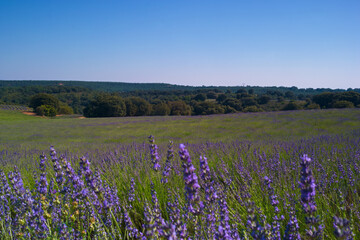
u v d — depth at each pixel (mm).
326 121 25875
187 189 2172
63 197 3355
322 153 6848
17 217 3141
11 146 15828
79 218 3029
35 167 6801
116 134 25984
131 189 4238
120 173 5734
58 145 15664
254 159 6754
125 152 8625
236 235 2381
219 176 5359
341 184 4527
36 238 2684
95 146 13617
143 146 9930
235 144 9656
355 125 22484
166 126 30250
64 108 99438
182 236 2039
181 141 16078
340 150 7223
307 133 19172
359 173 4898
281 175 5035
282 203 3807
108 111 76938
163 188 4543
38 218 2793
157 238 1888
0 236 2922
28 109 100625
